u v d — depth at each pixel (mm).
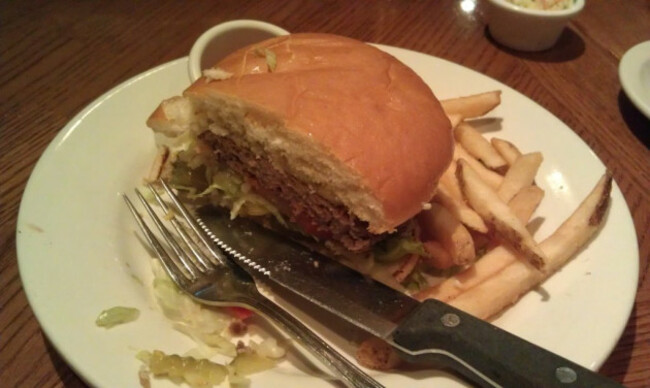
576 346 224
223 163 284
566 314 237
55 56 381
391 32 434
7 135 321
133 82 315
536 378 187
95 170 280
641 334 258
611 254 257
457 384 211
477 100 318
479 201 263
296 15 440
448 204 268
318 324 247
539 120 325
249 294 240
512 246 255
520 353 194
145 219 279
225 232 274
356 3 461
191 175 293
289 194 266
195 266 252
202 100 266
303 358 230
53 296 221
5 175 298
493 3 412
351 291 237
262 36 342
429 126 252
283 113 241
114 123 299
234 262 258
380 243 265
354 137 235
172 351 220
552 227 281
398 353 210
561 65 418
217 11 436
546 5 411
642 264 285
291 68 266
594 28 458
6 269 256
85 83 363
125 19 420
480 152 302
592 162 301
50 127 329
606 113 376
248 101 246
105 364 204
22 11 419
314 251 269
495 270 250
